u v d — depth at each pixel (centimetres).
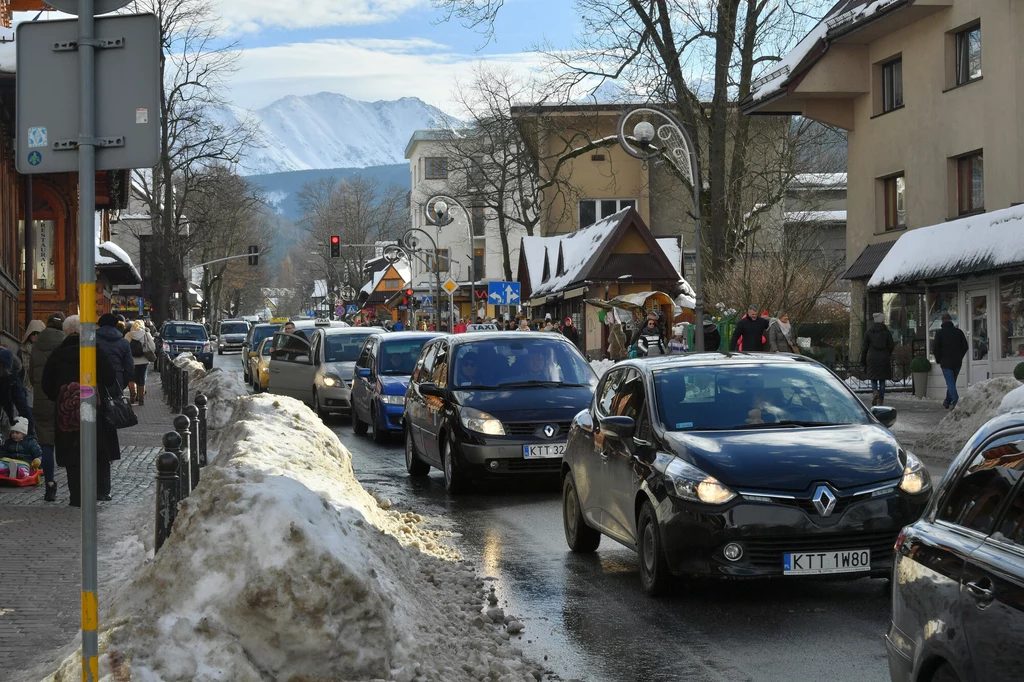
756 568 793
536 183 6575
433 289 9262
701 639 736
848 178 3550
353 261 13262
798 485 801
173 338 5531
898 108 3266
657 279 4981
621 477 916
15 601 813
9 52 2366
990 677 399
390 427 2095
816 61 3425
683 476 820
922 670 450
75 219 3425
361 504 1062
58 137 502
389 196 14888
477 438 1415
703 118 3812
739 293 3691
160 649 572
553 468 1420
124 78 500
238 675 567
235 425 1311
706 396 923
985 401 1753
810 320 4147
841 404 927
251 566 593
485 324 4531
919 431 2058
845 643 716
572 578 935
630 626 774
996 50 2847
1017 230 2505
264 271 16475
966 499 451
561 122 5381
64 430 1261
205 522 623
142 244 8694
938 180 3091
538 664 688
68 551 1005
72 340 1272
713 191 3766
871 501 799
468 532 1170
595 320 4994
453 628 725
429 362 1648
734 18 3669
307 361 2756
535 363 1539
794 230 5088
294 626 583
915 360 2920
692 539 802
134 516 1214
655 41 3709
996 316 2658
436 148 10550
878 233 3397
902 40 3241
